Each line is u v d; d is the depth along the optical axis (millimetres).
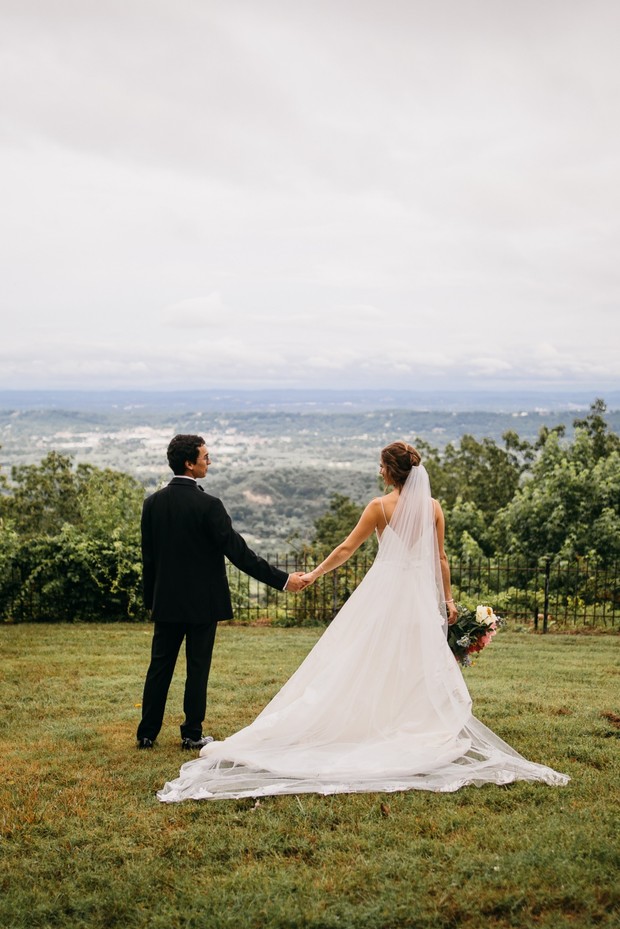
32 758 4668
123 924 2932
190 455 4891
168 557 4773
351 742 4469
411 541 4664
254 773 4203
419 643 4570
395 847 3445
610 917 2854
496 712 5633
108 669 7395
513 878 3119
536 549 16172
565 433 26500
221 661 7938
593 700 6086
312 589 11523
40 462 42656
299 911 2941
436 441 133125
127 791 4098
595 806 3793
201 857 3383
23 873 3258
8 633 9695
